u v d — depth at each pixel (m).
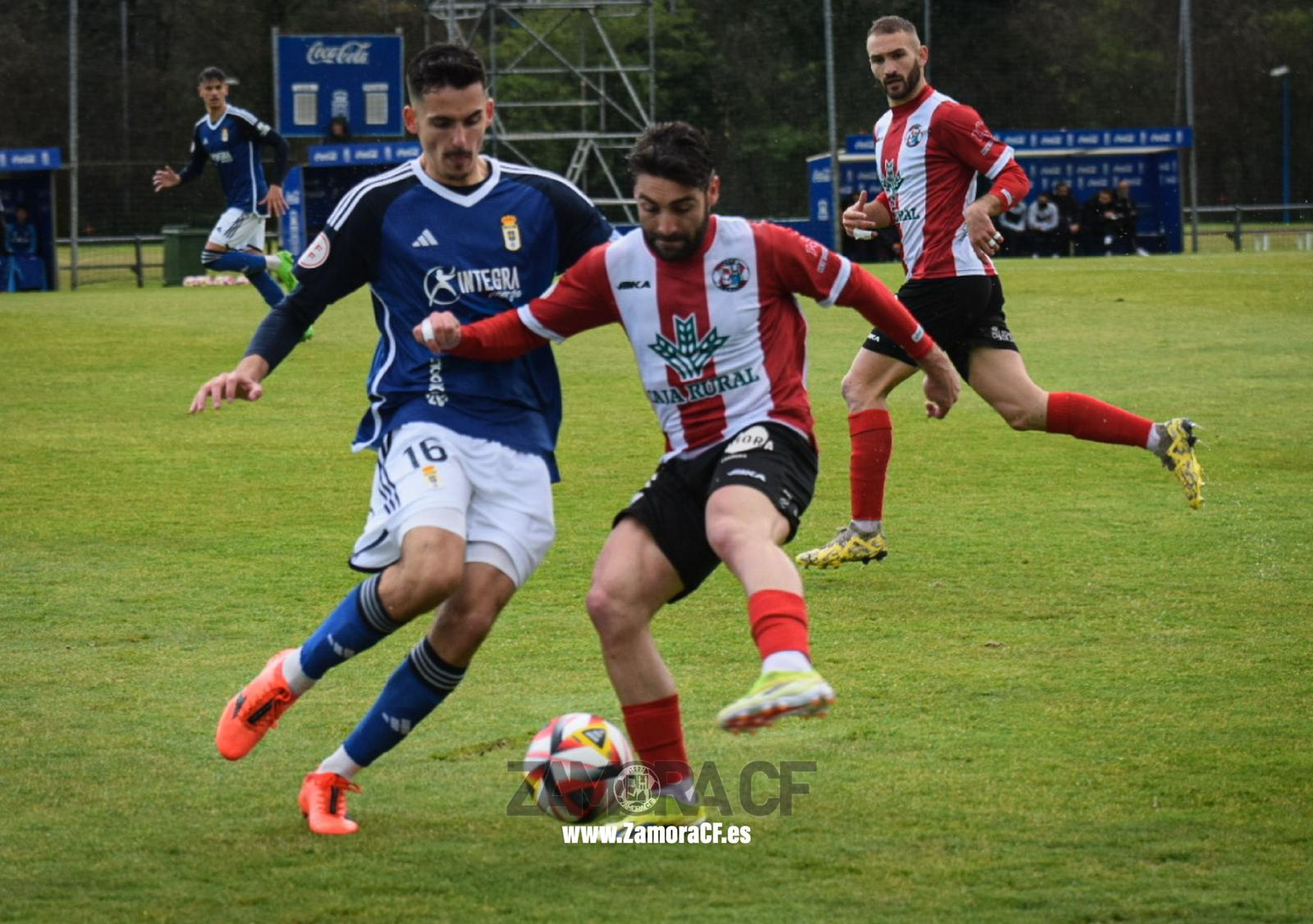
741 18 99.62
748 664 14.38
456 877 9.64
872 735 12.27
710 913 9.02
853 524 17.73
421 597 10.33
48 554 19.20
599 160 87.19
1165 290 56.78
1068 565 18.23
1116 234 81.94
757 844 10.10
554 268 11.75
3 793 11.18
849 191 81.06
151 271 86.38
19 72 90.75
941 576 17.80
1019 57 98.88
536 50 101.69
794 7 98.38
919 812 10.62
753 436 10.58
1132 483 23.39
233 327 48.75
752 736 12.30
